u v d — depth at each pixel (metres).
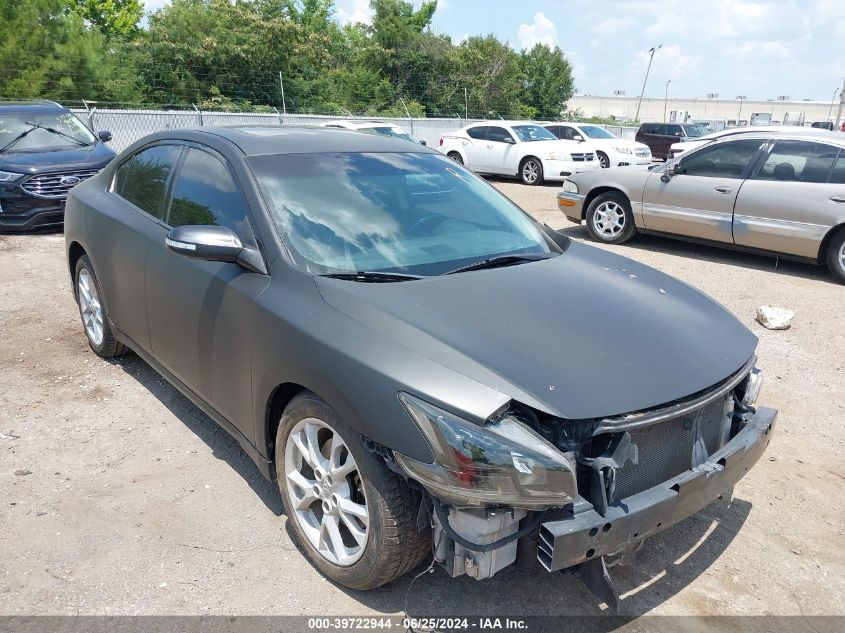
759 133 8.37
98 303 4.76
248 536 3.07
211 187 3.50
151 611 2.61
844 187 7.56
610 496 2.31
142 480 3.48
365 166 3.63
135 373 4.77
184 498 3.34
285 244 3.00
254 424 3.04
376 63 39.72
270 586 2.76
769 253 8.31
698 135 25.33
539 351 2.48
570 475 2.17
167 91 28.73
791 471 3.83
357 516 2.58
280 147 3.55
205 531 3.09
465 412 2.21
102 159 10.13
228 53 30.03
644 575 2.94
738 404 2.96
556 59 54.59
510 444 2.17
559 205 10.42
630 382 2.42
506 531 2.31
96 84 23.44
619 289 3.13
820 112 85.50
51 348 5.17
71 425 4.02
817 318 6.53
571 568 2.47
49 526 3.09
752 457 2.80
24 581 2.74
